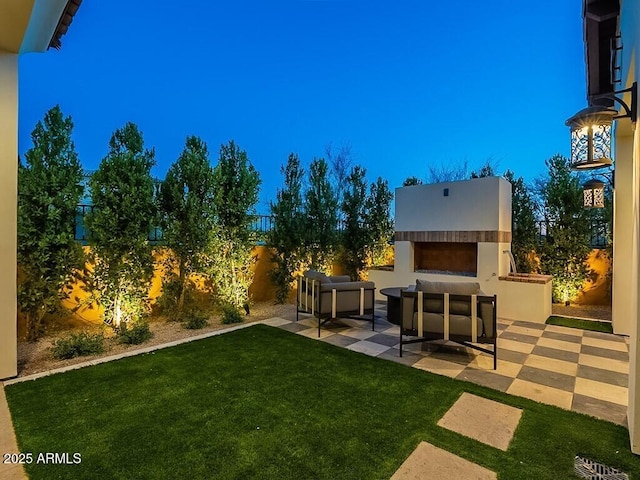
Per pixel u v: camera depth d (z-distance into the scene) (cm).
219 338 507
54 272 490
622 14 314
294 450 239
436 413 289
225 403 306
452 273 732
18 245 454
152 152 577
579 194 730
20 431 262
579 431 262
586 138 265
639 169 240
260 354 436
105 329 545
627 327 524
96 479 211
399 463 226
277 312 700
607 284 739
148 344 483
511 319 628
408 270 789
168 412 290
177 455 234
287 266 804
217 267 644
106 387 338
